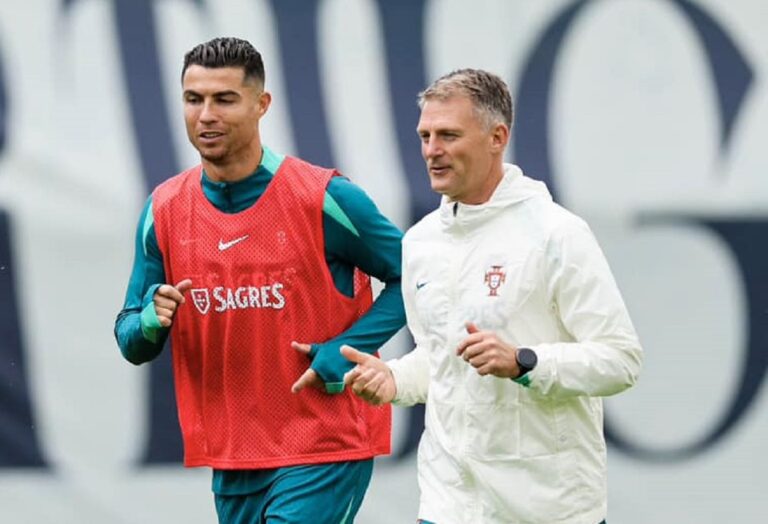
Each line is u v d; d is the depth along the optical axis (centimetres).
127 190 2494
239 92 1723
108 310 2488
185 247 1783
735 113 2520
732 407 2498
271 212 1762
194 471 2489
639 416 2502
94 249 2488
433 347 1580
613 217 2502
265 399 1783
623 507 2498
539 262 1516
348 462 1808
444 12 2547
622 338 1488
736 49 2534
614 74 2533
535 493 1543
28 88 2508
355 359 1608
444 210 1577
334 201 1762
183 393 1828
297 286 1767
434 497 1586
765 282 2492
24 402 2477
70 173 2491
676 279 2502
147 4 2536
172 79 2530
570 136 2523
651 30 2536
